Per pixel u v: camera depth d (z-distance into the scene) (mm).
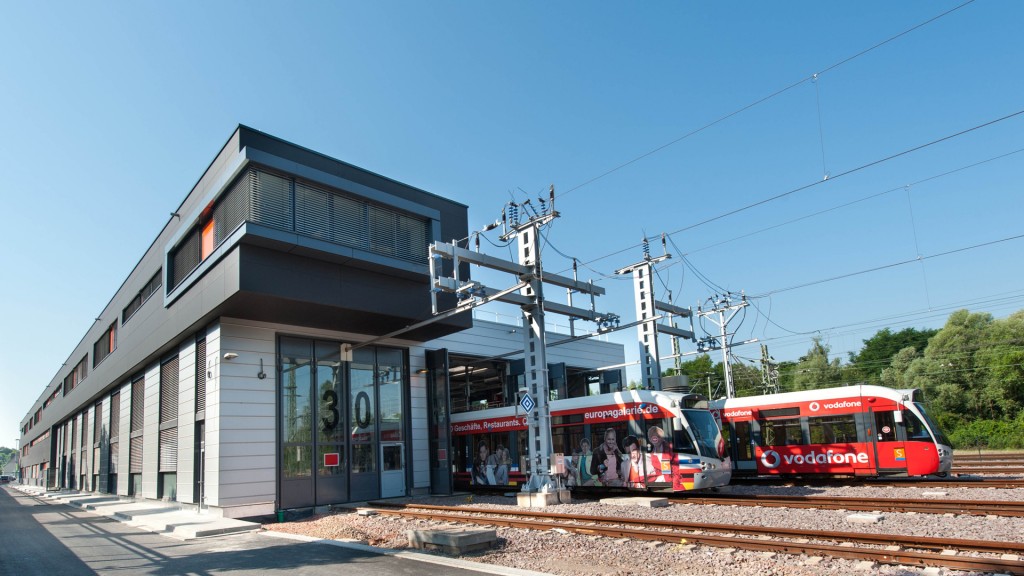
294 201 21406
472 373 36000
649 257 28641
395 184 25156
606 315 22688
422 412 26938
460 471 26453
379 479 24688
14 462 178875
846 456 22844
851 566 9281
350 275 22328
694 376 76812
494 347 31719
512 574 9680
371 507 21422
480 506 19531
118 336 36531
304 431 22906
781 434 24531
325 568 10828
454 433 27031
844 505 15766
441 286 19000
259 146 21266
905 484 21438
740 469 25281
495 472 24938
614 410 21734
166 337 25703
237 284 19328
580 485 22141
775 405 24859
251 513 20984
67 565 12711
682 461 19812
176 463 25234
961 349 60812
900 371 66438
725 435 25875
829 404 23562
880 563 9383
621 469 21141
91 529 19875
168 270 26484
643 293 28641
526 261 20781
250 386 21875
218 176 22266
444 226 26812
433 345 28344
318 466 22984
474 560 11102
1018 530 11766
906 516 13938
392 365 26391
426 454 26594
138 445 32344
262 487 21422
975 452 43438
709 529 12609
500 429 25094
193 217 23844
